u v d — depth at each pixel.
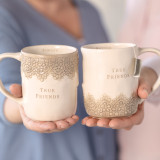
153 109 1.17
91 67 0.62
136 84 0.66
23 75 0.63
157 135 1.17
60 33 1.07
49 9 1.11
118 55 0.61
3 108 0.77
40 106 0.62
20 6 1.05
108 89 0.63
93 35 1.17
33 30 1.04
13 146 1.03
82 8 1.19
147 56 1.21
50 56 0.59
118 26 2.58
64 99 0.62
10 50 0.92
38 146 1.02
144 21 1.29
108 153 1.15
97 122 0.65
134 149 1.21
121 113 0.65
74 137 1.05
